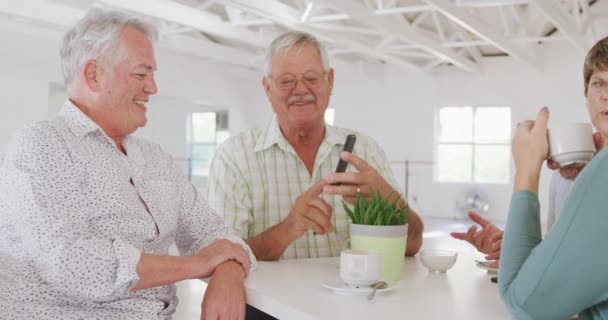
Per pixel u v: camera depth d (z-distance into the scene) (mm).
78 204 1344
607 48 1129
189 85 10688
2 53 7875
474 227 1705
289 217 1639
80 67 1458
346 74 11836
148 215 1475
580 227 838
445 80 10812
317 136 2010
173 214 1586
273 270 1511
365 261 1228
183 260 1338
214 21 7609
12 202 1273
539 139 1002
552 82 9852
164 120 10305
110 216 1398
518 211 963
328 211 1585
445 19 8758
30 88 8211
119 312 1358
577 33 7449
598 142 1169
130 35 1480
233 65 11484
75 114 1420
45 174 1296
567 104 9734
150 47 1530
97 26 1456
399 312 1064
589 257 831
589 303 859
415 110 11109
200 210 1673
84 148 1394
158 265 1295
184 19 7102
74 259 1222
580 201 849
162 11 6762
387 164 2141
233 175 1941
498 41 7641
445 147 10992
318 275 1435
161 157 1628
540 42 9836
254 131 2035
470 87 10602
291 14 6906
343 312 1062
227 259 1378
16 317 1278
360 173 1534
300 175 1996
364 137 2133
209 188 1967
